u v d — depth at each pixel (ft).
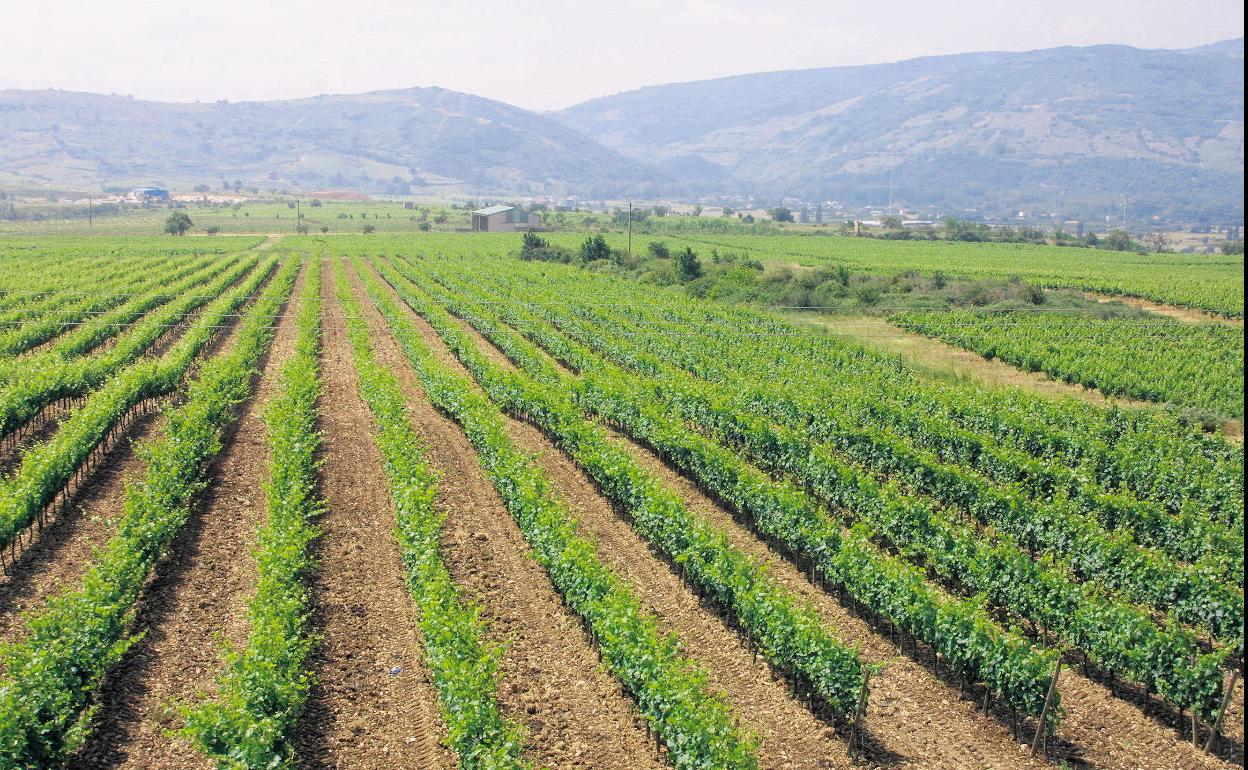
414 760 55.36
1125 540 80.12
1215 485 99.04
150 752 55.06
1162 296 244.63
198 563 80.53
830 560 77.51
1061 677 67.21
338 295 257.34
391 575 79.56
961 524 92.79
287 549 71.15
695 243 480.23
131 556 70.28
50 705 51.96
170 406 124.88
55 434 118.73
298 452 99.14
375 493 99.86
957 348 196.24
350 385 151.64
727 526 93.35
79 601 61.16
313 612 72.28
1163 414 140.56
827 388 137.18
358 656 66.33
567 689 63.36
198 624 69.92
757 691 64.08
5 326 183.32
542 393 127.65
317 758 55.16
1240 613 68.13
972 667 62.90
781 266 338.95
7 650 56.44
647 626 63.00
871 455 109.50
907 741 59.16
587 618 69.00
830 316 231.71
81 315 194.70
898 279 266.57
